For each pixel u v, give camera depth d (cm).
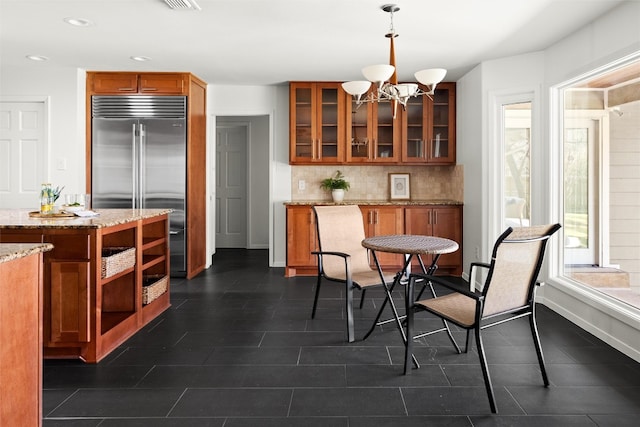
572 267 366
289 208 505
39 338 170
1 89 466
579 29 333
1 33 358
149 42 379
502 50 391
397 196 556
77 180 470
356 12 309
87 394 218
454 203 496
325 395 217
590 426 189
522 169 419
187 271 491
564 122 376
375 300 401
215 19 324
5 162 472
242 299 405
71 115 467
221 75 495
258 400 212
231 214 742
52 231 252
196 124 509
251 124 727
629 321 265
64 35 362
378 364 256
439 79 275
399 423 191
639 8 267
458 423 192
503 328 320
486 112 427
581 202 353
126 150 485
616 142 312
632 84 297
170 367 251
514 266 210
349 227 356
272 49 396
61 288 254
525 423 191
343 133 520
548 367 251
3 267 149
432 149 520
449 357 266
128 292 316
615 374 241
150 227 374
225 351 276
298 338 300
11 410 154
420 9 302
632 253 292
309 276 507
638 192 289
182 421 193
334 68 461
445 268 509
